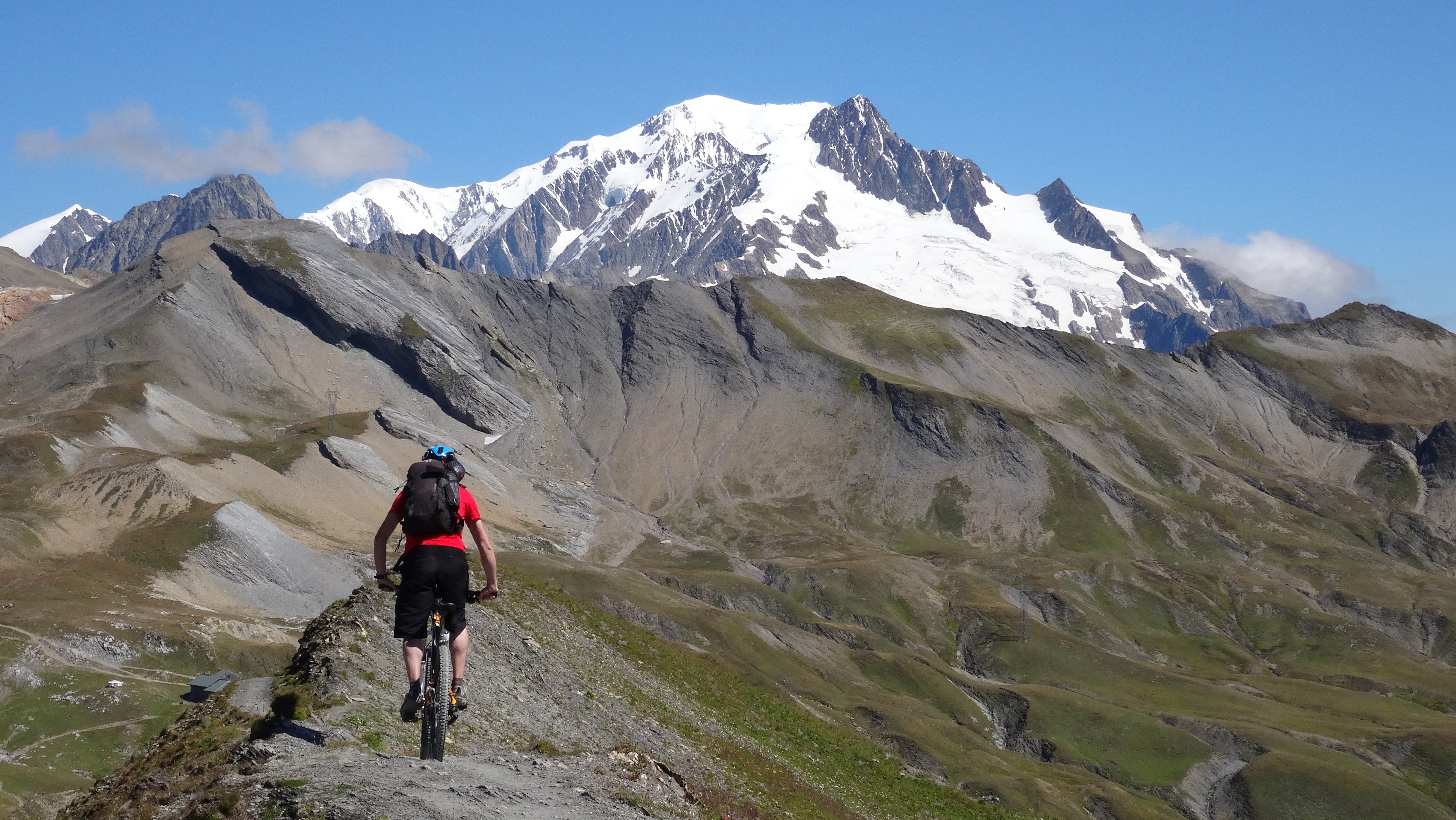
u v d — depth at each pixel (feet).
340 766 44.14
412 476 44.11
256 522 498.28
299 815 38.19
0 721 299.38
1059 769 449.89
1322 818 438.40
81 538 485.97
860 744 178.60
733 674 176.04
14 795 249.75
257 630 404.98
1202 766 480.64
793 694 393.91
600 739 93.30
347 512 654.53
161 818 42.57
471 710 75.92
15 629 355.97
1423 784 490.08
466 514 44.55
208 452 649.20
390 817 37.55
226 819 40.06
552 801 44.62
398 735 59.21
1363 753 506.48
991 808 165.99
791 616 645.10
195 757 49.96
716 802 67.92
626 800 49.24
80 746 292.40
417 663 42.50
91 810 47.62
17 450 605.73
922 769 389.19
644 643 160.56
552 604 149.38
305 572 491.31
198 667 357.20
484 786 43.60
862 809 131.64
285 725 54.44
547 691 101.40
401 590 43.11
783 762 134.41
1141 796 437.17
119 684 326.85
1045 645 652.07
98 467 599.16
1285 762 464.24
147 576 445.78
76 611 382.01
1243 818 444.14
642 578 591.37
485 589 45.39
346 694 63.62
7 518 475.72
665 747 104.01
